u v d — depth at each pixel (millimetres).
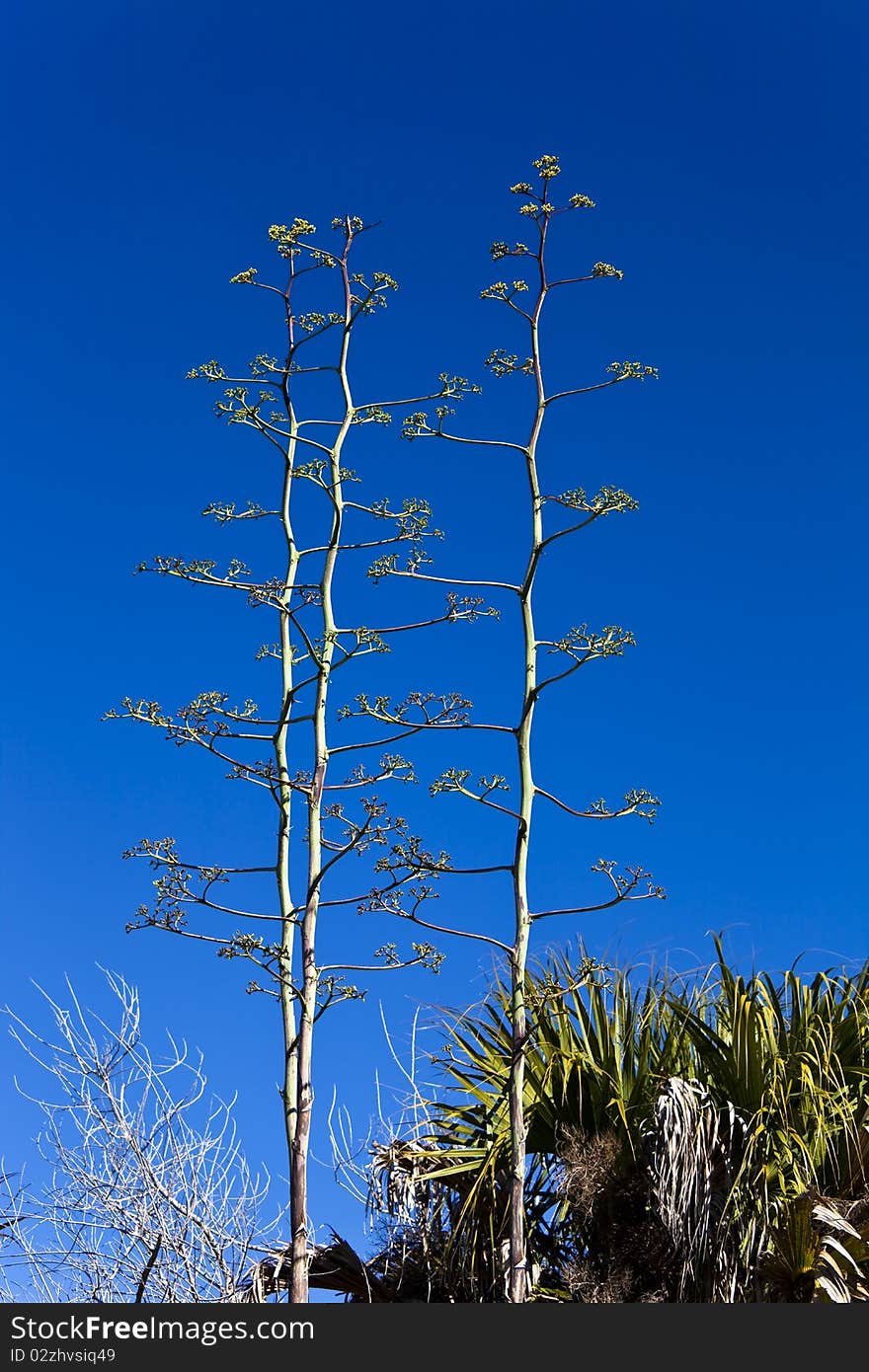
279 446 6105
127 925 5508
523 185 6406
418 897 5617
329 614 5922
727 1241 5750
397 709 5797
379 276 6121
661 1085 6078
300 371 6086
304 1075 5340
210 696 5750
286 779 5785
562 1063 6387
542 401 6258
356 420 6180
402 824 5633
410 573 5941
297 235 6078
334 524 6012
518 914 5691
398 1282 6332
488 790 5781
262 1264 6113
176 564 5816
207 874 5582
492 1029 6734
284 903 5629
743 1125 6016
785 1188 5902
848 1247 5672
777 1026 6617
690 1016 6422
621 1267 5992
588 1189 6031
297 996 5438
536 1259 6145
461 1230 6254
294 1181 5234
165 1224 5949
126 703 5703
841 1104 6199
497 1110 6414
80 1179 6035
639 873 5598
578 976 6473
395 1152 6523
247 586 5816
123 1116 6121
